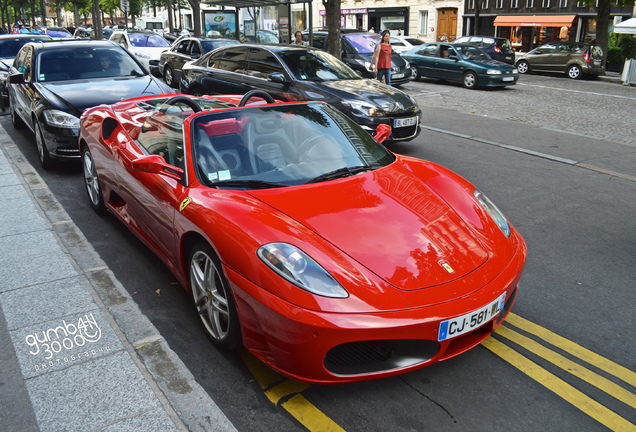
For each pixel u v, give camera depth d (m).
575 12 28.69
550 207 5.41
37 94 6.60
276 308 2.31
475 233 2.83
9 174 6.13
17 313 3.14
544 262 4.11
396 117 7.27
